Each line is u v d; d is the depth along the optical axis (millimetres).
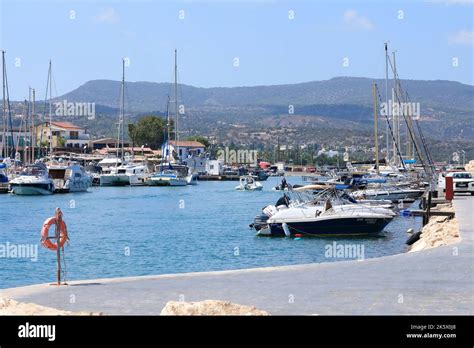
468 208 50906
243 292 20172
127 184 157750
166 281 22828
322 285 21172
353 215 53469
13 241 54562
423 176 117688
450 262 25625
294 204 58531
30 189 115938
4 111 145125
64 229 23016
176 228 64125
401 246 48469
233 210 88062
